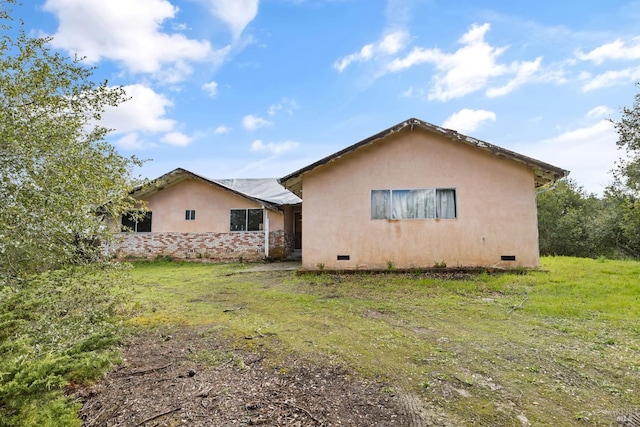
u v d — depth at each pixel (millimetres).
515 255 9453
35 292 3299
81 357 2861
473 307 5992
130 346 4430
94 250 4309
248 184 18078
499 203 9625
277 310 6133
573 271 9211
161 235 15445
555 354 3891
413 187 9953
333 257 10078
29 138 3598
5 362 2381
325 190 10242
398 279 8688
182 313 5980
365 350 4137
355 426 2615
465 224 9695
